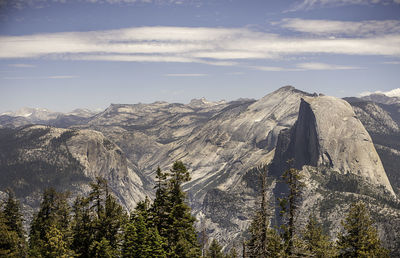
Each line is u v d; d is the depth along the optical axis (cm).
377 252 5466
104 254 5766
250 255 4938
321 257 5775
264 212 4694
